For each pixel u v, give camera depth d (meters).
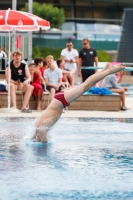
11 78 14.91
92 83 7.60
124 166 6.04
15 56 14.86
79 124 10.77
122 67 7.48
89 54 19.83
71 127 10.13
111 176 5.49
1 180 5.22
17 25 13.94
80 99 15.49
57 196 4.66
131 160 6.42
